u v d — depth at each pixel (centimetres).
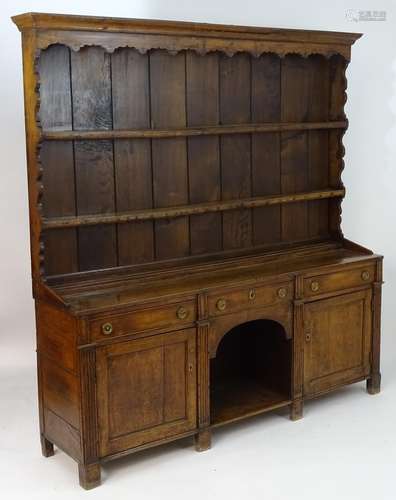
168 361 380
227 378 470
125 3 484
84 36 362
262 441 406
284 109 458
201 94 424
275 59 449
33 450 400
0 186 493
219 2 500
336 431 418
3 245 502
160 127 411
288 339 428
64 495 354
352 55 537
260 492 353
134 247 412
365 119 550
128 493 355
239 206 434
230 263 436
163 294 376
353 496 348
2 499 351
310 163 475
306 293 428
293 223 473
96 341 353
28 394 466
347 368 455
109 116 394
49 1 473
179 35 390
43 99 372
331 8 528
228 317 399
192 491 355
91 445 357
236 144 442
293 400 433
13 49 476
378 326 465
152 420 378
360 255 464
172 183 421
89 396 354
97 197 396
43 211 379
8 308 512
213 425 400
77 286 388
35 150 356
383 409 448
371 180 561
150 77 404
